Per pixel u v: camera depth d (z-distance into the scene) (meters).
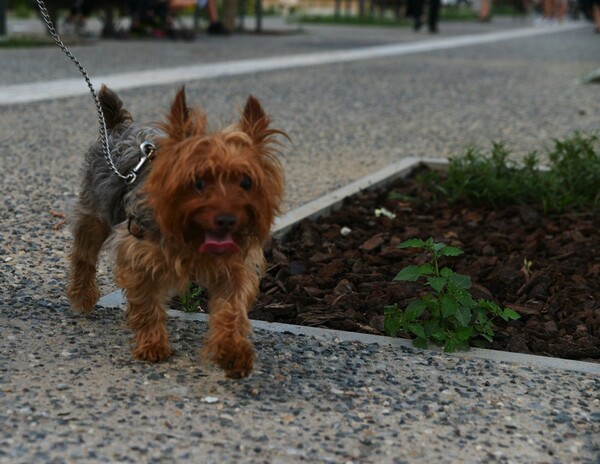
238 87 4.54
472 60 6.53
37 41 6.22
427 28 10.65
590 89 4.98
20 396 1.48
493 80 5.32
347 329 1.81
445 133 3.59
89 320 1.75
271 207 1.51
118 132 1.73
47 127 3.35
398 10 12.22
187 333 1.71
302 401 1.51
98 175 1.70
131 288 1.59
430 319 1.79
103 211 1.68
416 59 6.48
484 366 1.65
